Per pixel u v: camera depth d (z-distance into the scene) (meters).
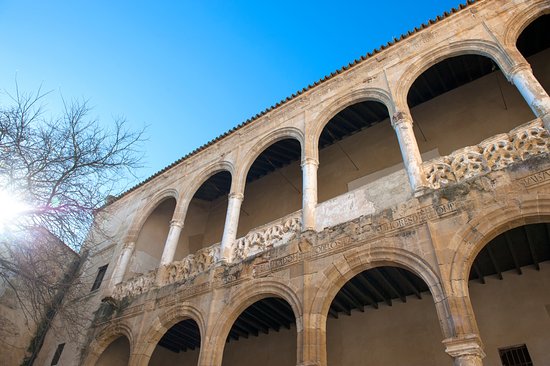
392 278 10.91
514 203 7.75
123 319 13.62
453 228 8.18
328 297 9.14
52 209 9.91
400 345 11.19
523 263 10.43
